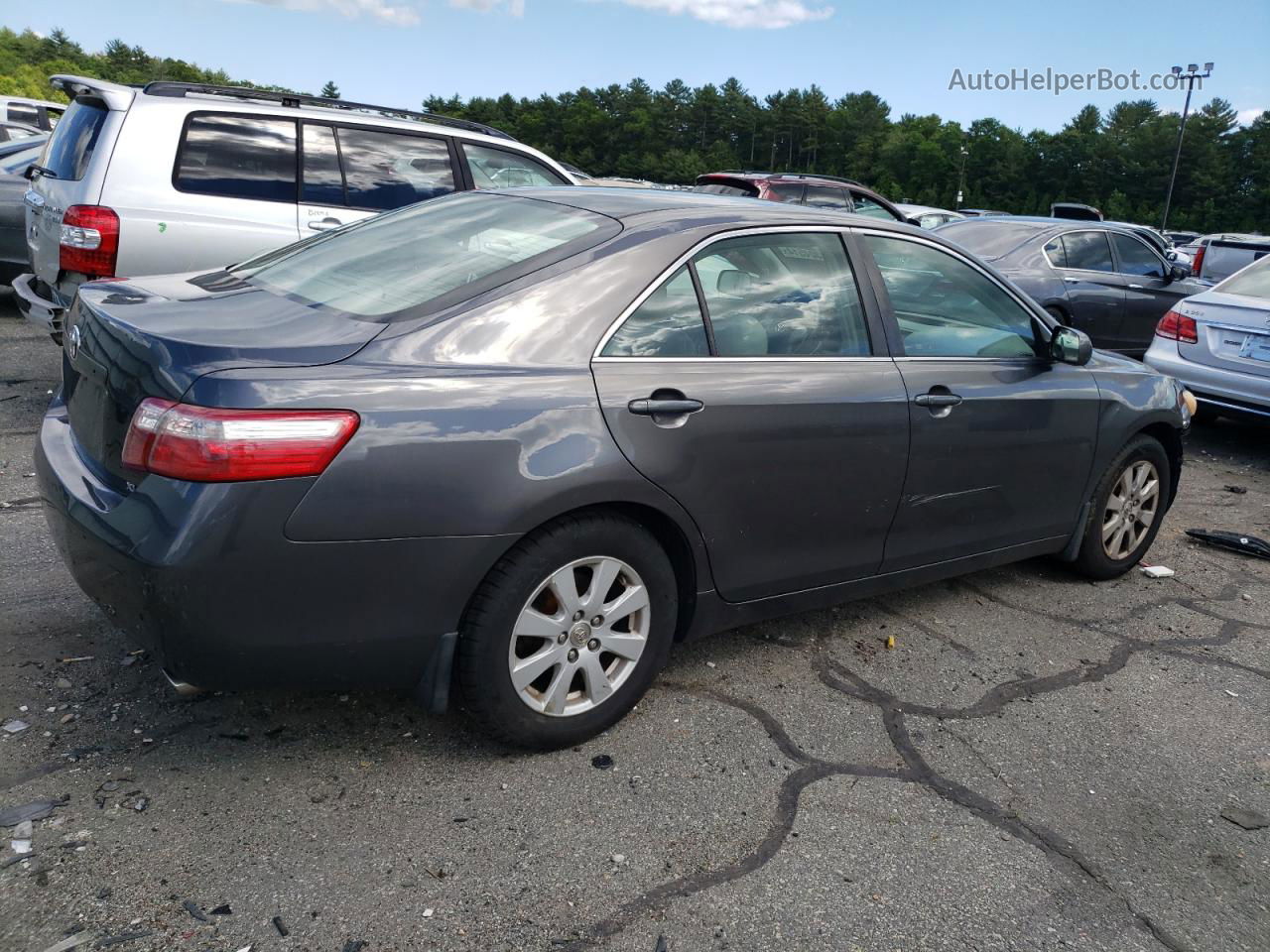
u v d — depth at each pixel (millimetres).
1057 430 4121
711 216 3254
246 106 6129
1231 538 5457
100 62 184875
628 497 2816
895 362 3564
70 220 5656
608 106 179250
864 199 14203
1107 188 133875
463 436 2527
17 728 2805
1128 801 2984
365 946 2156
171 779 2660
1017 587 4648
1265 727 3520
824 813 2779
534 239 3068
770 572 3305
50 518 2750
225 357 2398
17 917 2137
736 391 3061
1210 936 2455
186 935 2137
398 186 6613
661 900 2379
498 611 2666
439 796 2695
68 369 3088
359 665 2553
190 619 2324
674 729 3139
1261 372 7152
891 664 3730
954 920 2412
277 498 2322
